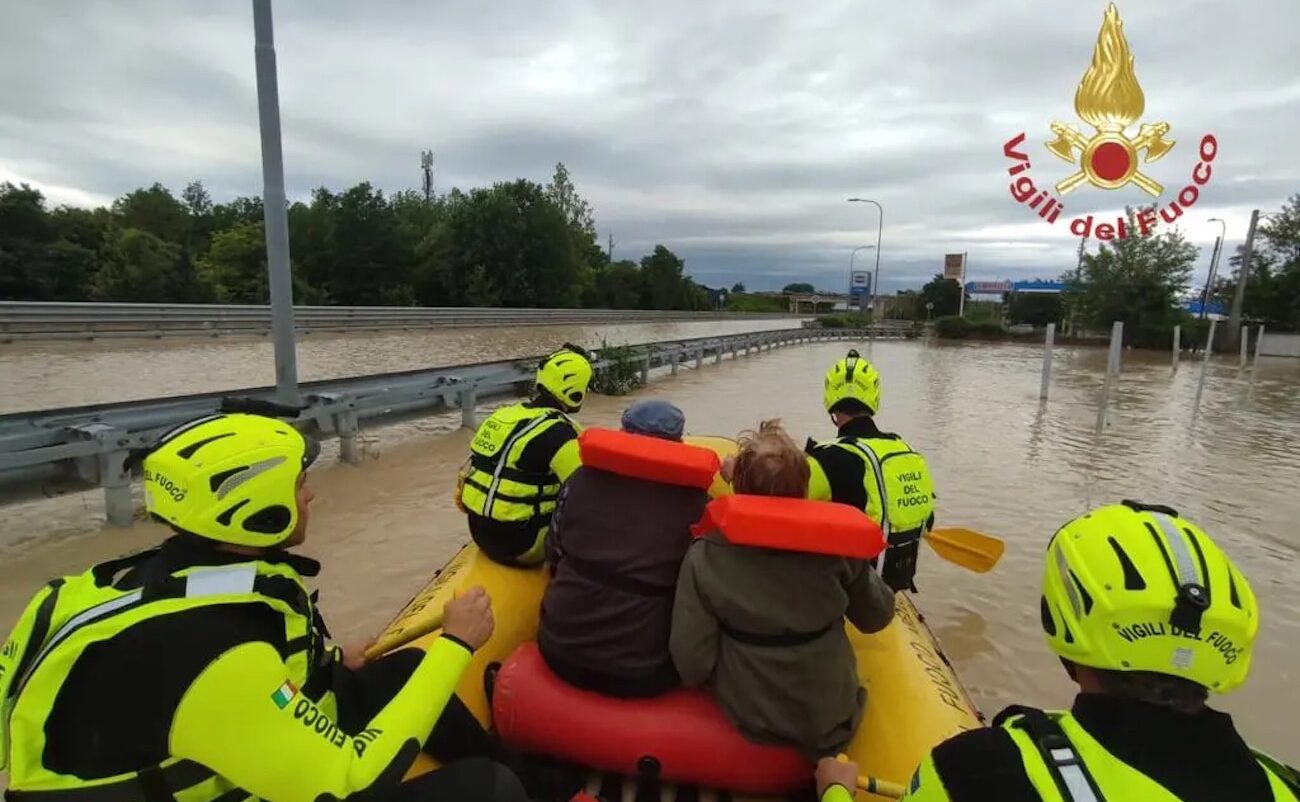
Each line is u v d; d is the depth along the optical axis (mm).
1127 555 1224
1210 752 1153
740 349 27094
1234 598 1169
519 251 53625
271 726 1453
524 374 12305
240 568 1571
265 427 1680
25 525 6148
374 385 9719
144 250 37312
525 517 3287
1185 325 39938
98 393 11492
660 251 82250
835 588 2207
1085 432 12352
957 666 4594
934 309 67938
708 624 2266
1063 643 1301
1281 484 9008
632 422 2863
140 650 1383
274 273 7672
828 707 2232
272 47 7332
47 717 1382
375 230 51312
